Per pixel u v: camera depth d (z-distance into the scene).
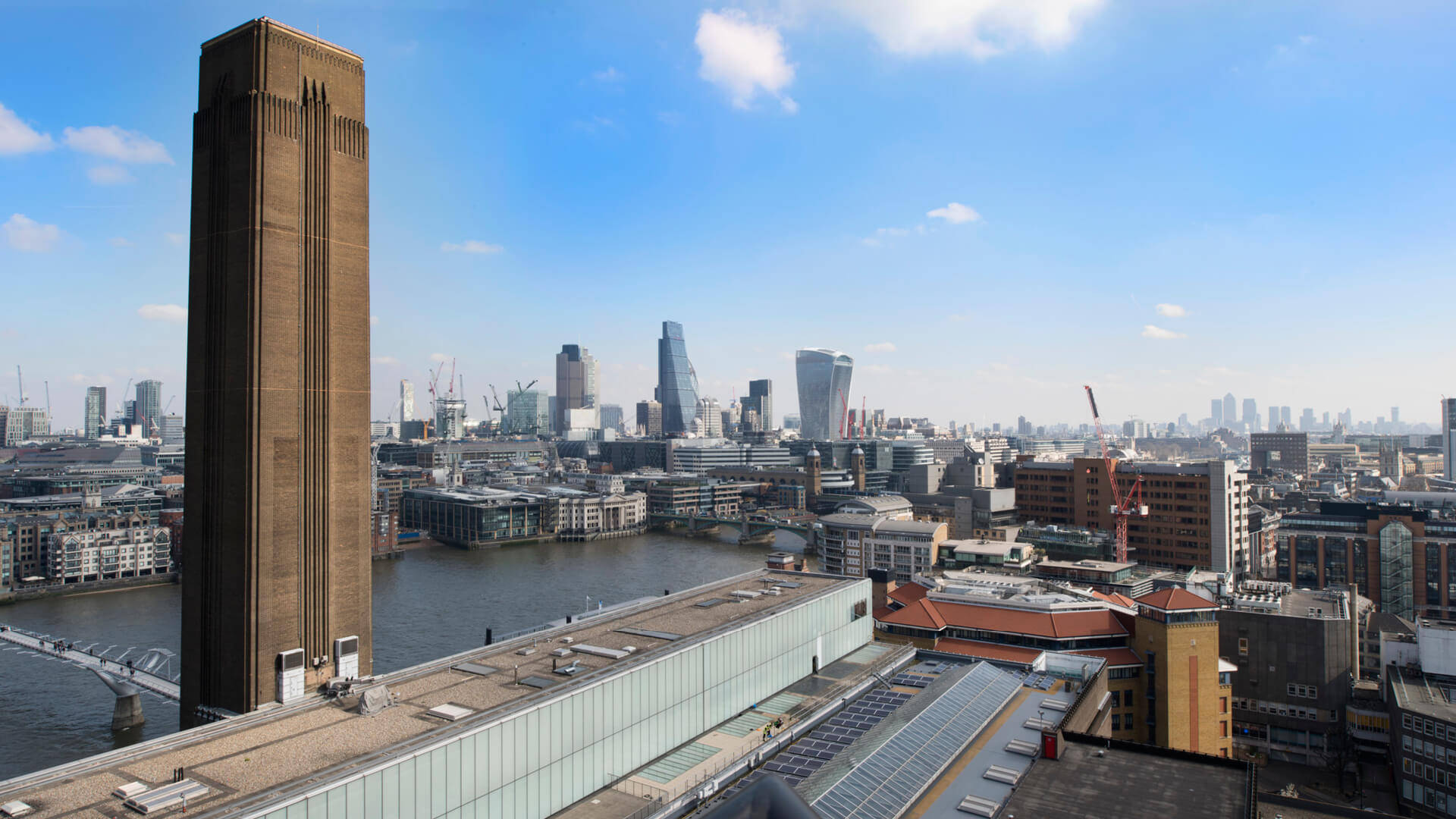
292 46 145.75
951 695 126.00
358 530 154.00
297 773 84.38
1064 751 108.06
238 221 141.62
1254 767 99.94
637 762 111.56
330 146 150.50
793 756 114.31
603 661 118.19
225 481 141.38
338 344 151.12
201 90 148.75
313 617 145.62
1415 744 159.25
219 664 142.00
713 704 126.44
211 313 145.00
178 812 76.12
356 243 155.12
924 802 95.50
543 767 98.44
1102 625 177.75
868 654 166.75
